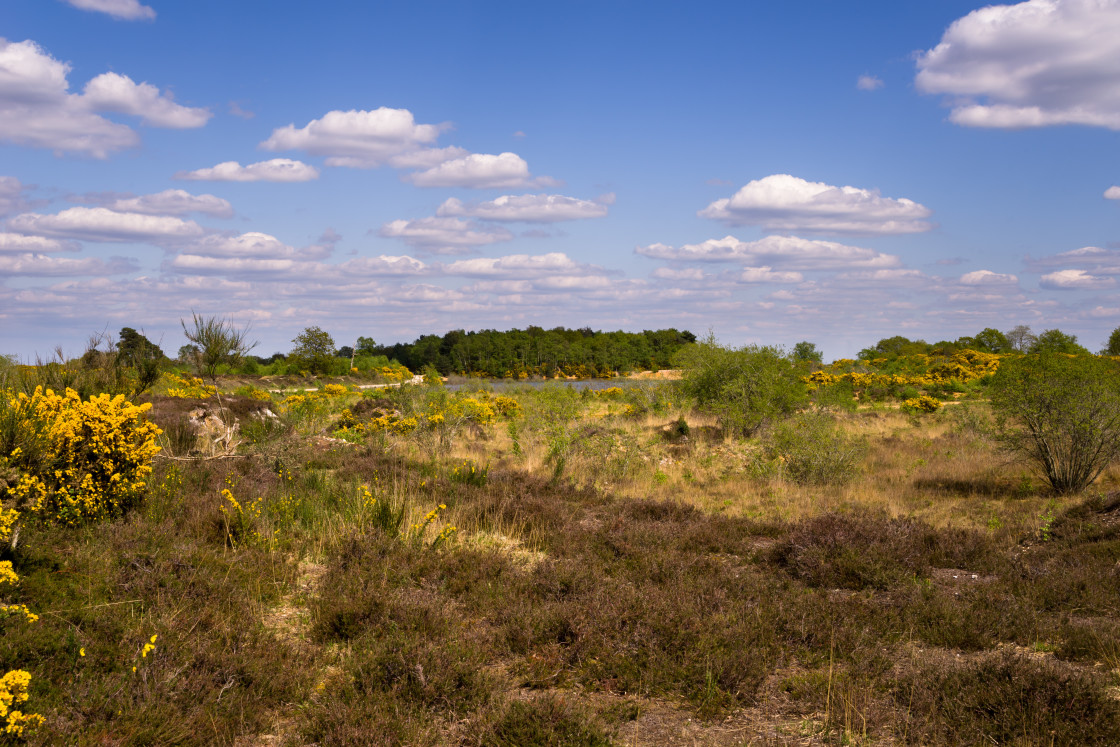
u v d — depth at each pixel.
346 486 9.60
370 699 4.00
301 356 57.38
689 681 4.37
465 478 12.11
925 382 41.75
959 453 16.55
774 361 20.70
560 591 6.11
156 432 7.55
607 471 14.60
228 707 3.88
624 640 4.89
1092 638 4.95
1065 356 13.20
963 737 3.62
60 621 4.50
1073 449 12.24
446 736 3.79
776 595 6.26
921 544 8.01
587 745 3.60
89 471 6.91
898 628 5.50
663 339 115.62
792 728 3.92
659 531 8.72
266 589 5.93
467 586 6.38
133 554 5.75
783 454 14.86
